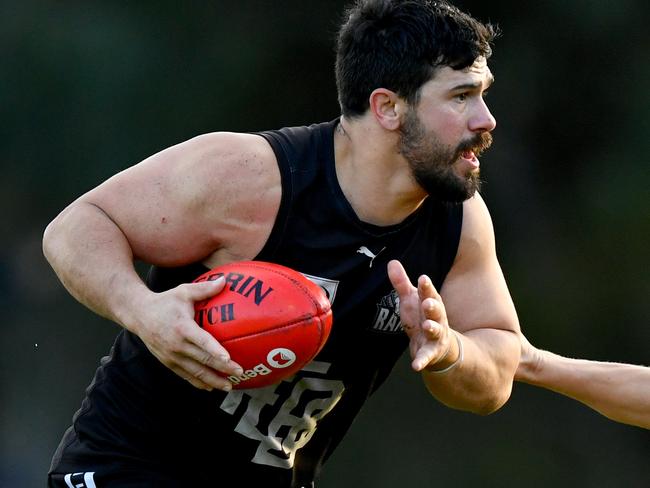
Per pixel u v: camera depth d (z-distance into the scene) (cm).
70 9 4247
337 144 1175
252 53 4291
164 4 4250
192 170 1137
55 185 4291
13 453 4078
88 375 4234
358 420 4044
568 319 4297
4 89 4231
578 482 3969
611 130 4312
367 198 1157
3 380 4203
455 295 1255
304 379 1197
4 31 4225
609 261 4288
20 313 4281
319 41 4309
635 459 4012
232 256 1158
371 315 1193
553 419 4050
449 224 1221
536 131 4353
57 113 4259
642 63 4266
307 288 1087
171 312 1056
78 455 1239
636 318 4259
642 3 4212
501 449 4016
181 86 4284
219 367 1048
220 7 4278
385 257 1183
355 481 3994
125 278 1105
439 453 4022
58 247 1138
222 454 1227
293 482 1305
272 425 1214
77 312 4291
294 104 4347
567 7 4234
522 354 1323
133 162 4288
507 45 4306
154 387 1205
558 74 4306
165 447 1221
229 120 4322
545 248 4347
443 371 1164
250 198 1137
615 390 1348
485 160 4319
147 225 1141
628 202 4278
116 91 4262
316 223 1156
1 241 4303
